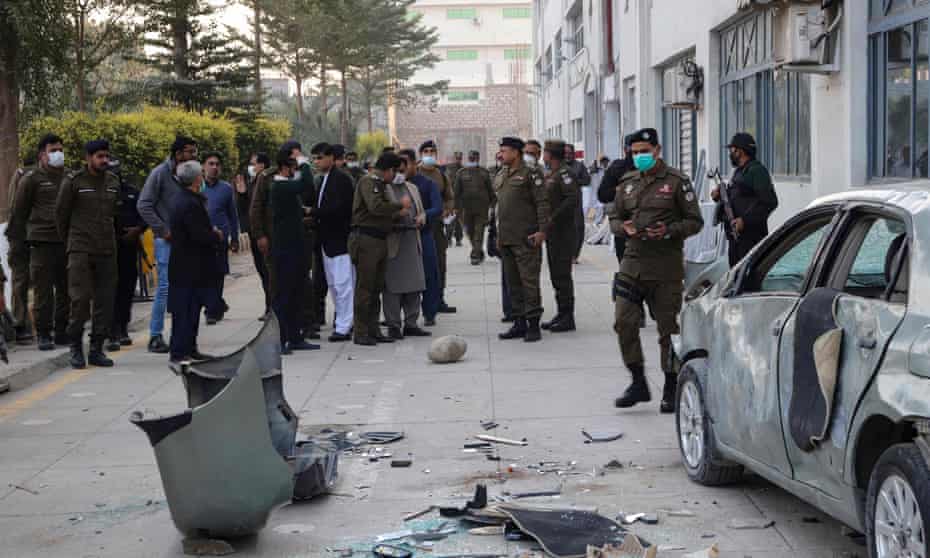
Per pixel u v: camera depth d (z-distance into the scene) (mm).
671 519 5973
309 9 54344
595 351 11383
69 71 24078
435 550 5578
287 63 56031
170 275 10953
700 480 6586
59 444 8188
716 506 6203
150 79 34625
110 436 8406
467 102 101125
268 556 5602
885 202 5012
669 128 24594
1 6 21672
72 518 6371
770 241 6141
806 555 5367
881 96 11789
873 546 4531
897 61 11352
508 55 101188
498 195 12133
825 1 12078
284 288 11727
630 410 8688
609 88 32719
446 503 6383
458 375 10305
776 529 5773
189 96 34656
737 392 5969
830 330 4891
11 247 12414
